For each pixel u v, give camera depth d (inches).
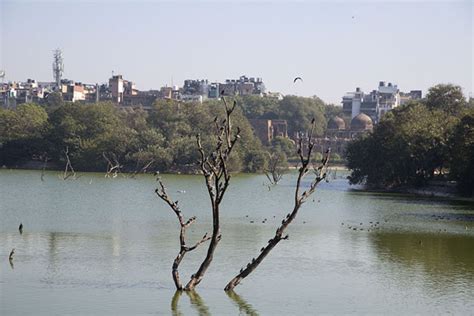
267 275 3203.7
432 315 2625.5
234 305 2701.8
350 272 3307.1
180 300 2748.5
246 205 6973.4
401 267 3442.4
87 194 7829.7
